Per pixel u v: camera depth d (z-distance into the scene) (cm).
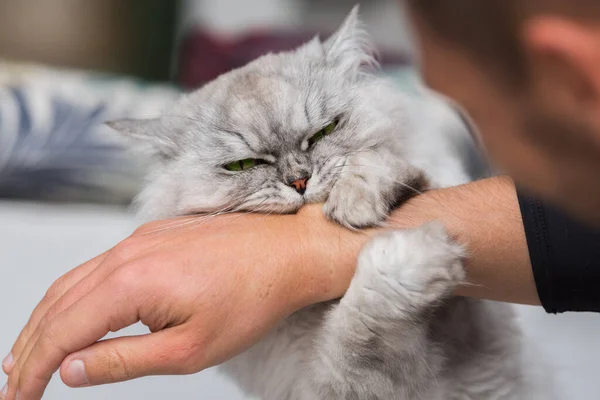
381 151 64
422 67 39
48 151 116
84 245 94
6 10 154
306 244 56
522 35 32
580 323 85
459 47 35
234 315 53
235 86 70
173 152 71
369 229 58
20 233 97
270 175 64
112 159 116
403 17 39
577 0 30
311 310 60
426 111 72
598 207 39
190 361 53
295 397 62
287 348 61
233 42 150
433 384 61
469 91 37
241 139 66
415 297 54
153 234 58
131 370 52
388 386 57
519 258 58
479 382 64
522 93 34
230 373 65
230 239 56
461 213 59
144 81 166
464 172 72
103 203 114
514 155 38
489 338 65
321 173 64
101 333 53
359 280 55
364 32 73
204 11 161
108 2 161
